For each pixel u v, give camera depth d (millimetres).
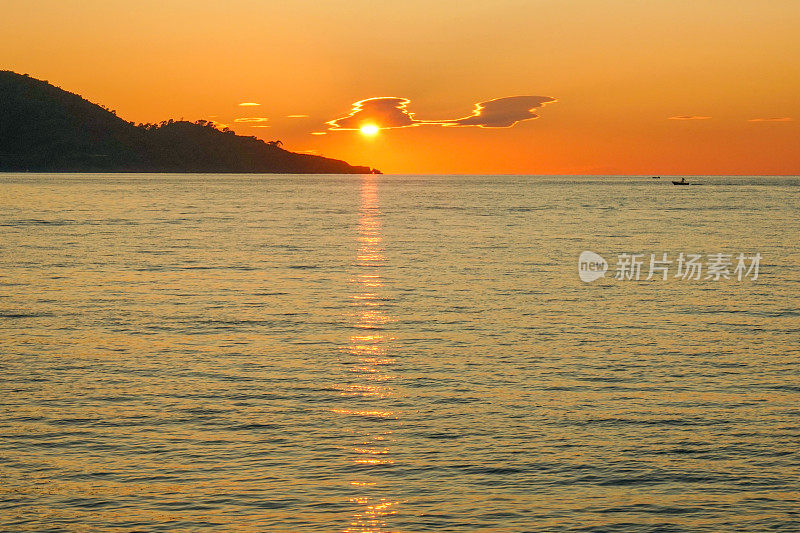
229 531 18125
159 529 18172
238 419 24750
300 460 21781
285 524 18438
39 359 31219
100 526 18281
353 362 31328
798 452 22312
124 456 21906
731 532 18172
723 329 37375
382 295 46531
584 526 18406
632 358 32031
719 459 21859
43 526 18250
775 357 32156
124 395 26891
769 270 57969
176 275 54469
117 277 53188
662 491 20047
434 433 23719
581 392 27547
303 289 48656
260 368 30312
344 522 18531
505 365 30969
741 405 26156
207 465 21391
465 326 38000
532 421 24703
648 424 24438
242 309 41906
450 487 20266
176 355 32156
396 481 20562
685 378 29203
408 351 33125
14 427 23844
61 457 21781
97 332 36156
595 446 22750
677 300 45125
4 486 20062
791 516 18812
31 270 56250
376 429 24016
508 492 20000
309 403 26328
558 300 45094
